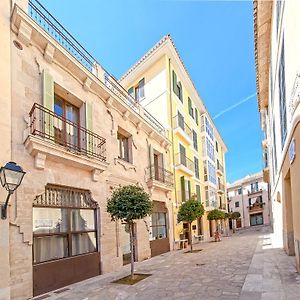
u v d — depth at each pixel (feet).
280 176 42.27
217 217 88.07
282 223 44.98
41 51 29.04
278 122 39.75
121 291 24.27
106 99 39.91
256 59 52.01
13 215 23.24
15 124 24.80
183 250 56.13
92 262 32.42
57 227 28.89
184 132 71.77
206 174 96.94
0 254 21.42
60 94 32.42
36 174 26.11
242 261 35.76
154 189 52.90
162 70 67.51
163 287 24.59
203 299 20.08
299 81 20.53
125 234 41.78
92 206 34.17
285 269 28.07
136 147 48.39
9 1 25.89
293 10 21.40
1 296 21.01
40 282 24.98
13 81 25.22
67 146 31.07
